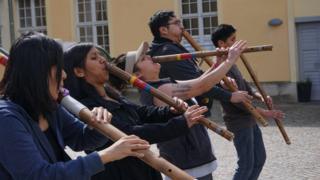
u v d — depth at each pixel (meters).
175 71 4.09
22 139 2.21
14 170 2.19
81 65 3.10
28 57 2.32
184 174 2.45
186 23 16.94
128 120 3.12
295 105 14.64
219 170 7.52
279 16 15.32
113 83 3.42
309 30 15.25
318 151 8.54
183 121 3.10
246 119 5.21
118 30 17.30
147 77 3.68
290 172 7.35
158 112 3.32
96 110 2.61
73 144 2.74
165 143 3.93
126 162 2.97
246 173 5.27
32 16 19.11
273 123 11.30
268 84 15.47
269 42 15.47
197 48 4.48
